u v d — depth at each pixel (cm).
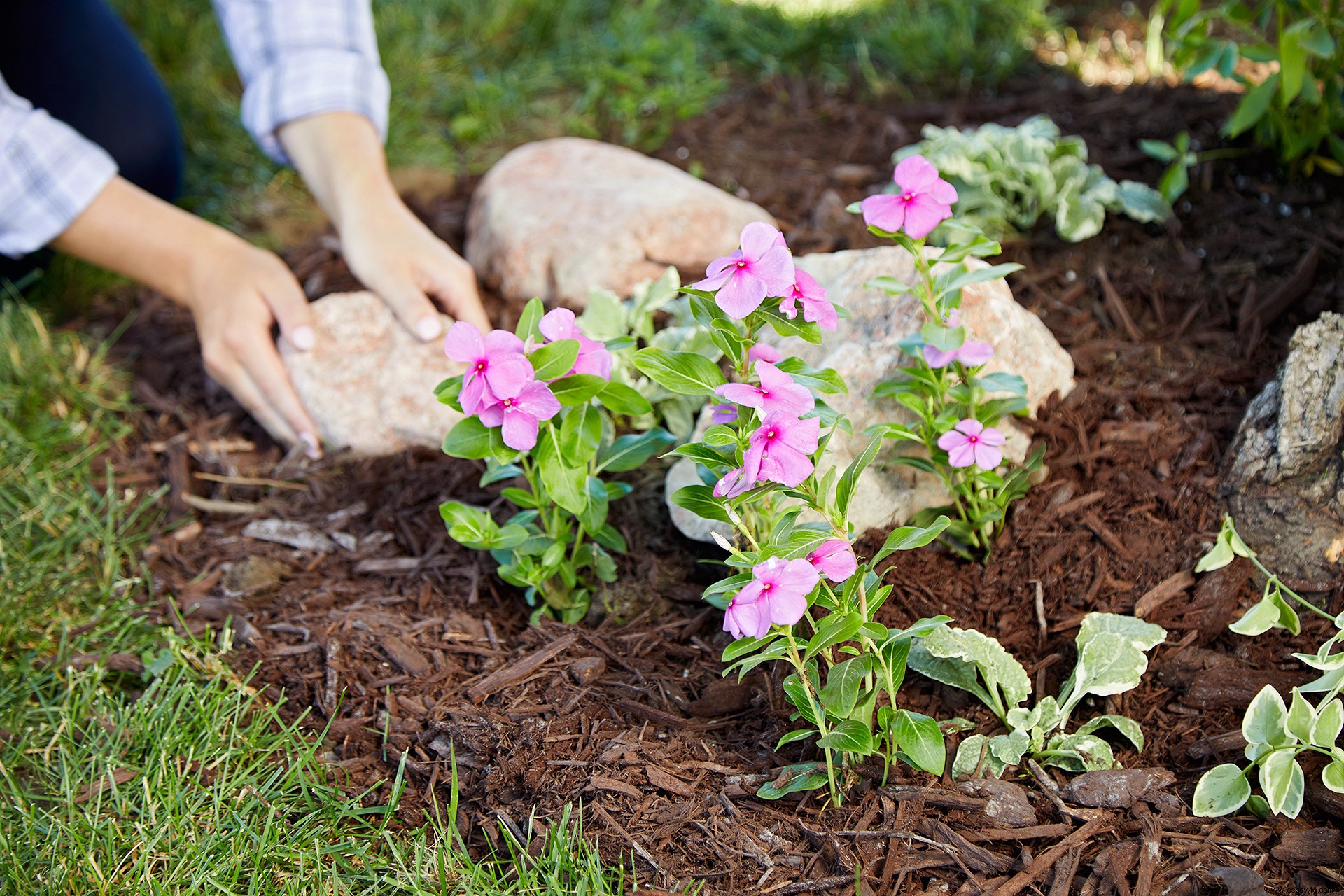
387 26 424
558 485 179
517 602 222
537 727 186
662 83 407
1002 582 205
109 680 215
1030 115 346
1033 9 399
